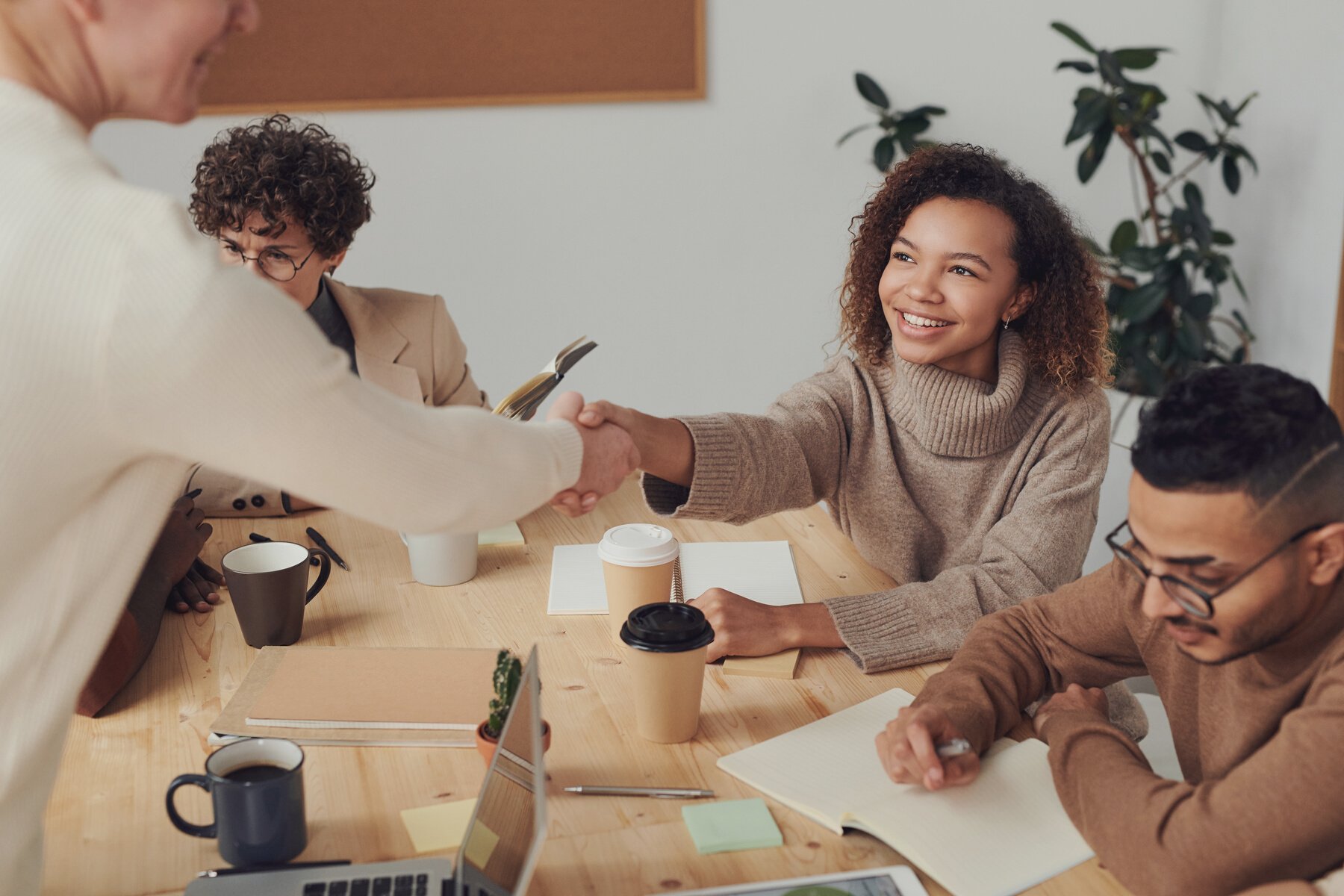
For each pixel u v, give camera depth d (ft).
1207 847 2.76
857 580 4.94
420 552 4.71
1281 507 2.64
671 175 10.75
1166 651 3.55
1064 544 4.68
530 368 11.03
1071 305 4.91
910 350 4.88
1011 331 5.08
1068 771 3.23
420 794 3.29
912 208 4.91
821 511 5.83
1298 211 10.38
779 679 4.03
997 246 4.70
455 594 4.68
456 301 10.70
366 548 5.17
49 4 2.38
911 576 5.10
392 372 6.30
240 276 2.41
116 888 2.89
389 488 2.68
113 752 3.50
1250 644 2.85
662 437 4.38
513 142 10.39
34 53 2.43
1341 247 9.70
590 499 3.95
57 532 2.49
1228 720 3.21
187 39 2.52
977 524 5.00
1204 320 10.62
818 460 5.07
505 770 2.85
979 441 4.89
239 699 3.75
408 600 4.61
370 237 10.37
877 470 5.10
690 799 3.27
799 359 11.48
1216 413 2.67
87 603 2.55
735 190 10.89
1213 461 2.64
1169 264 10.10
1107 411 5.03
